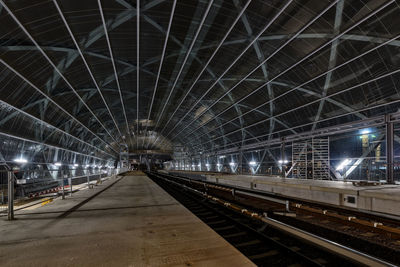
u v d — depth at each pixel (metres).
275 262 4.45
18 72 15.69
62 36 15.07
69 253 4.24
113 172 36.78
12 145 20.92
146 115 43.22
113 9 13.57
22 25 12.73
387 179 13.15
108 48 17.75
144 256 4.09
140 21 15.09
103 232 5.46
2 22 12.34
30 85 18.22
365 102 18.95
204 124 43.38
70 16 13.43
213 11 14.34
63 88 22.17
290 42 16.67
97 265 3.77
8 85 16.52
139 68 21.20
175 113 40.62
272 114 28.34
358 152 21.31
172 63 21.31
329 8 12.70
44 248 4.48
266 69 20.62
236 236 6.00
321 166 21.05
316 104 22.81
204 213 8.94
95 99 28.92
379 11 12.44
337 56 16.53
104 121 40.88
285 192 13.34
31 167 24.30
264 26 14.91
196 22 15.34
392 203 7.79
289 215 8.46
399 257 4.86
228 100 29.83
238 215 8.29
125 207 8.64
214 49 18.47
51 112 24.41
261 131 34.06
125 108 35.62
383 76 15.88
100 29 15.11
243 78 22.30
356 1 12.36
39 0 12.16
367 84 17.67
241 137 40.16
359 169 16.69
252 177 21.47
